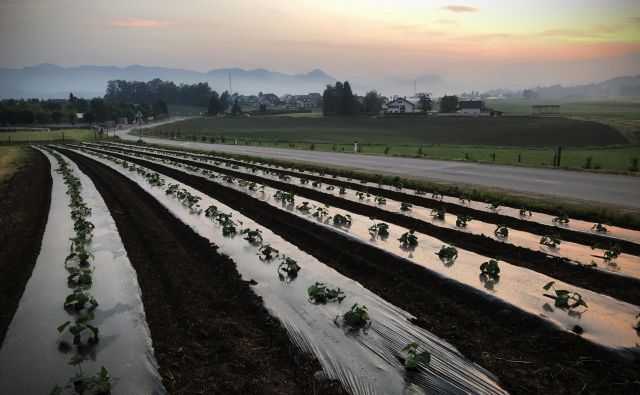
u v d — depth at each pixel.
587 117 106.25
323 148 49.47
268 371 6.52
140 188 22.25
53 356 6.91
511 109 178.25
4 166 34.50
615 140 73.00
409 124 107.56
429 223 14.57
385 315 8.12
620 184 20.86
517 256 11.43
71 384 6.18
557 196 18.08
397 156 36.25
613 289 9.37
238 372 6.49
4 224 15.59
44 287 9.58
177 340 7.41
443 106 139.00
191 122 137.62
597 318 7.83
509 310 8.24
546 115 122.06
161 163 34.50
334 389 6.04
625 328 7.48
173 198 19.36
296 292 9.14
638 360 6.61
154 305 8.77
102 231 14.13
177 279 10.01
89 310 8.50
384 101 166.25
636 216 14.18
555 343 7.15
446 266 10.38
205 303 8.79
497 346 7.15
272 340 7.38
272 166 31.42
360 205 17.61
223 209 17.23
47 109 134.62
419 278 9.96
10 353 7.02
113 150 50.41
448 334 7.47
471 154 44.88
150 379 6.29
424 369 6.45
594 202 16.83
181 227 14.38
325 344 7.14
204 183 24.02
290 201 18.11
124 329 7.74
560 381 6.23
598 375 6.37
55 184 24.25
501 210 16.30
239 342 7.29
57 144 65.75
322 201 18.88
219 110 166.62
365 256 11.56
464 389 6.03
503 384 6.15
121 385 6.17
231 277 10.02
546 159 40.59
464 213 16.17
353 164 30.66
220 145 57.84
